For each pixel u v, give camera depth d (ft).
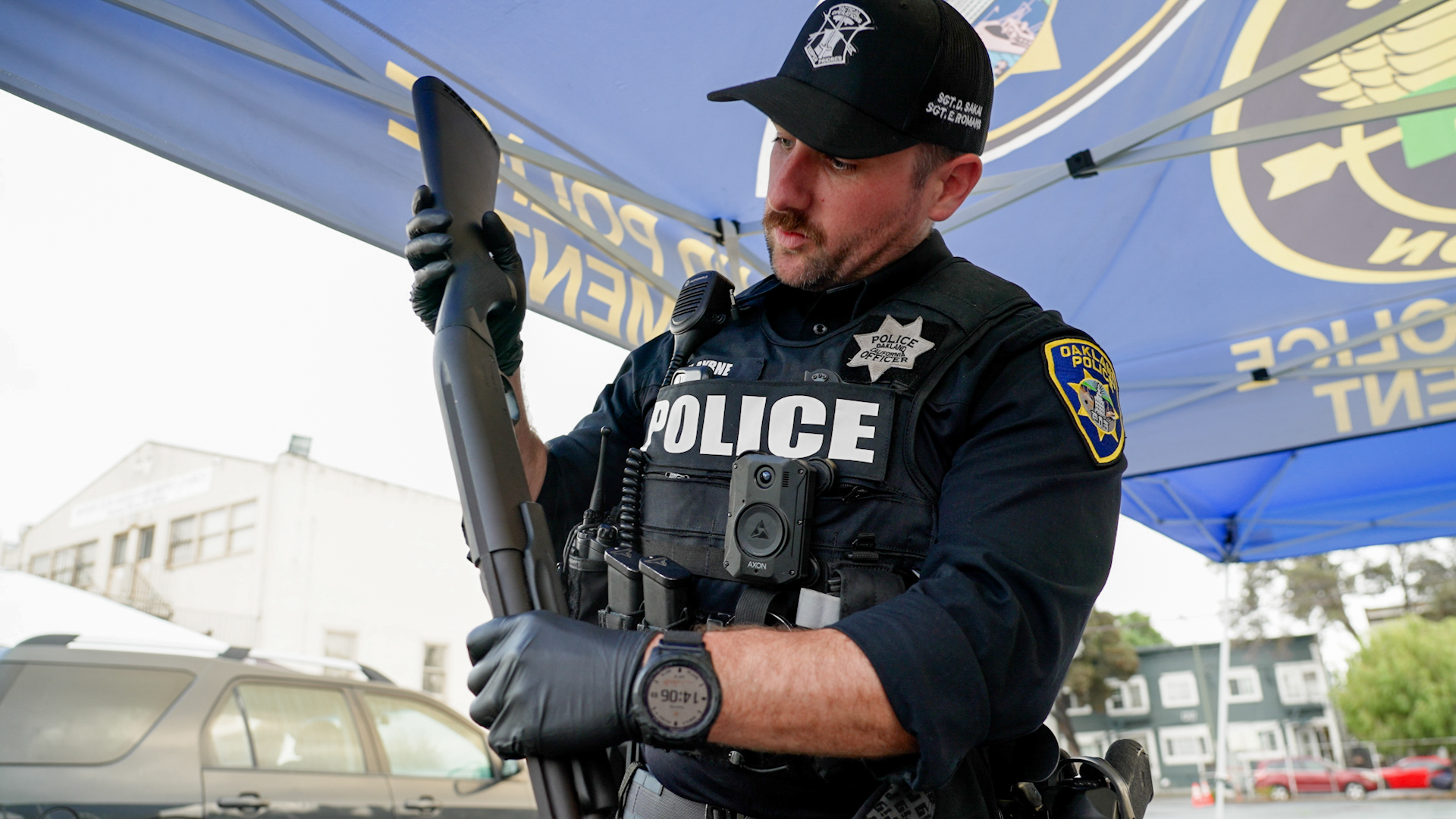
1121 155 8.50
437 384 2.46
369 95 6.54
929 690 2.06
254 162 6.10
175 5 5.74
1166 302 12.22
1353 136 9.82
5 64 5.16
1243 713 122.83
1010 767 2.90
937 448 2.77
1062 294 12.11
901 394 2.79
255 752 14.48
